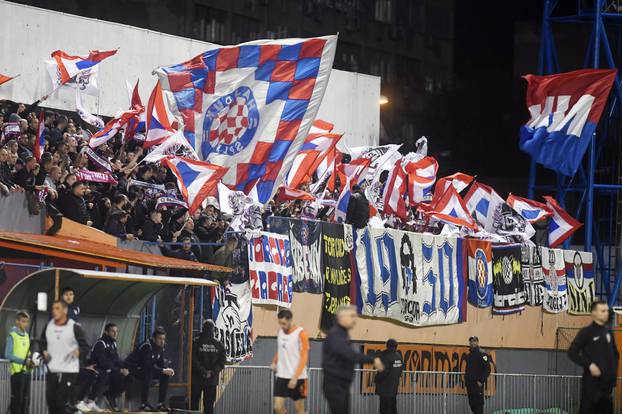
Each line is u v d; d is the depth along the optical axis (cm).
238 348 5175
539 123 7700
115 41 6731
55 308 3806
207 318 5119
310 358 5634
